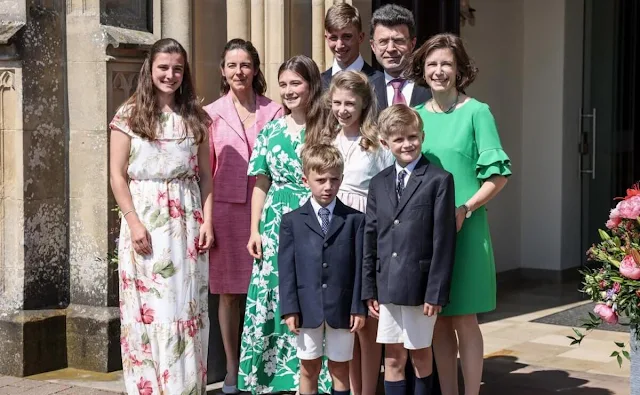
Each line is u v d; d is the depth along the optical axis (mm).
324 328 4500
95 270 5723
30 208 5602
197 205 4836
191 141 4770
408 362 4750
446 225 4238
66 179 5777
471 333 4578
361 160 4633
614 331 6867
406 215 4285
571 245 9102
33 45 5555
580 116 9086
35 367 5609
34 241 5641
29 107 5555
